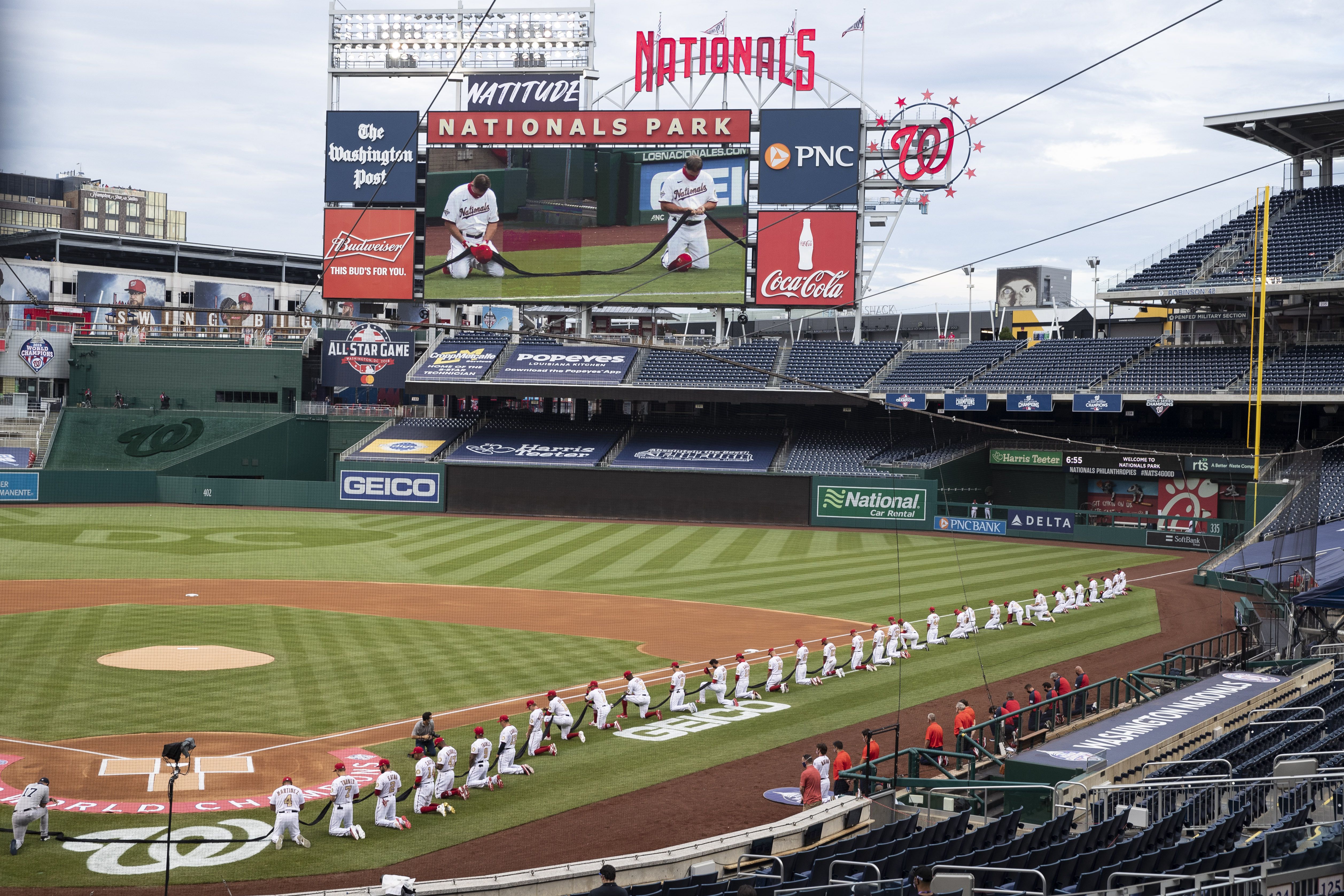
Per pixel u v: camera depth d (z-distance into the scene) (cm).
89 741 2580
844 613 4472
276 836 2016
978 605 4650
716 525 7362
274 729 2720
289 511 7638
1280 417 7188
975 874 1633
